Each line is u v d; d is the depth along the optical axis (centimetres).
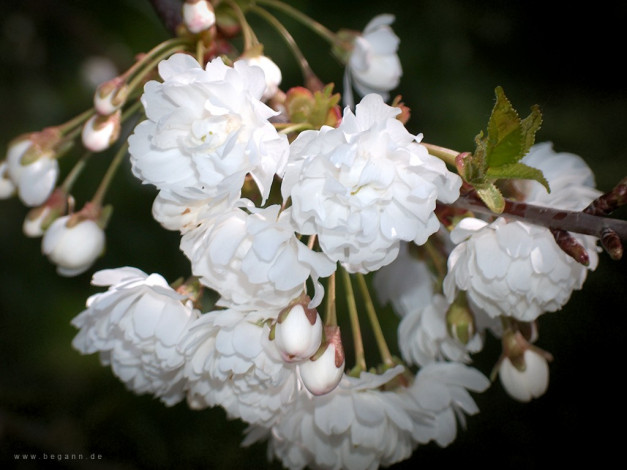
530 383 35
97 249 37
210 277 32
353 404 33
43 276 52
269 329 32
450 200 31
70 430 50
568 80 69
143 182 32
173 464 49
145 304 33
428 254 37
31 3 57
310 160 30
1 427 49
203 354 33
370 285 51
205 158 31
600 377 61
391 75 41
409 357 37
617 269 60
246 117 31
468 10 66
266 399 33
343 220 30
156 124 31
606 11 70
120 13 56
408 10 62
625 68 70
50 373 51
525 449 59
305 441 34
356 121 30
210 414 50
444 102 60
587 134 64
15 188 37
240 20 36
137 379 35
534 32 69
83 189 54
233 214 31
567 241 31
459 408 35
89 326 34
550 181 34
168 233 55
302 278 31
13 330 51
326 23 59
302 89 33
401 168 31
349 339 52
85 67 60
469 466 58
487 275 32
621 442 59
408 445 35
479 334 36
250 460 49
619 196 31
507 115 30
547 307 33
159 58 35
